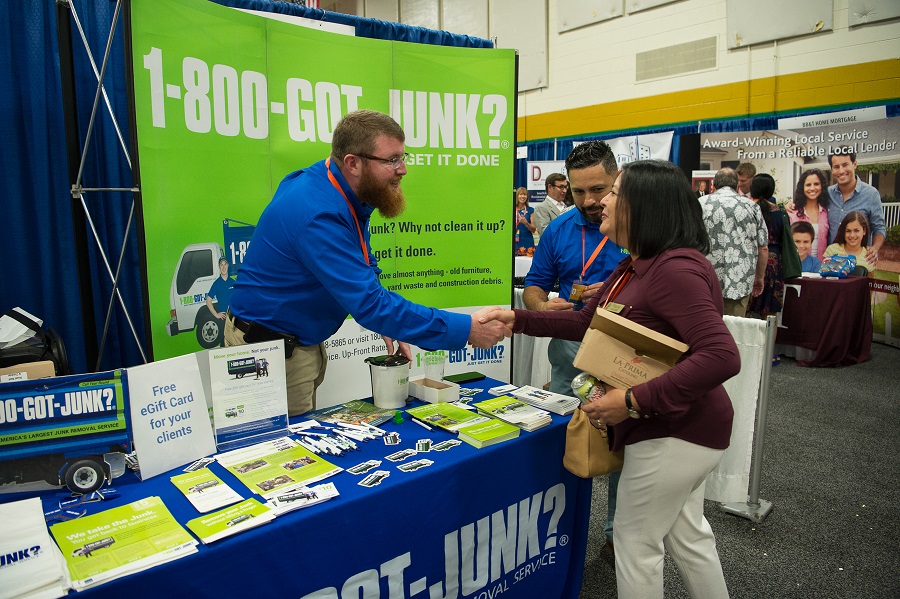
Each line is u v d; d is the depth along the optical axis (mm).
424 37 2611
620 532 1400
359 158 1413
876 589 1947
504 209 2467
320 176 1479
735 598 1905
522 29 7492
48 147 2096
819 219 5406
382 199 1485
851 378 4391
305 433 1474
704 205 3771
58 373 1632
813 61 5391
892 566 2080
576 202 2053
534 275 2271
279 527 1050
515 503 1529
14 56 2029
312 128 2082
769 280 4871
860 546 2215
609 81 6816
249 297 1549
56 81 2078
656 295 1230
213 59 1786
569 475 1690
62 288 2164
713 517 2453
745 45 5734
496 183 2432
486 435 1452
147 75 1604
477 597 1475
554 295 3443
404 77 2221
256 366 1413
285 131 2027
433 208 2340
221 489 1162
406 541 1270
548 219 5328
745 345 2334
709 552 1398
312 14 2312
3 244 2098
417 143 2275
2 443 1100
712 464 1291
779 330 4988
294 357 1595
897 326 5129
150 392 1238
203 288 1855
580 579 1802
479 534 1445
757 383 2328
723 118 5980
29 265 2141
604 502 2584
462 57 2293
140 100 1588
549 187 5316
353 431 1495
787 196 5543
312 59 2041
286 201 1463
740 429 2371
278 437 1443
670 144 5938
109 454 1221
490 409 1654
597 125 6996
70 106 2064
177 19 1664
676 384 1153
